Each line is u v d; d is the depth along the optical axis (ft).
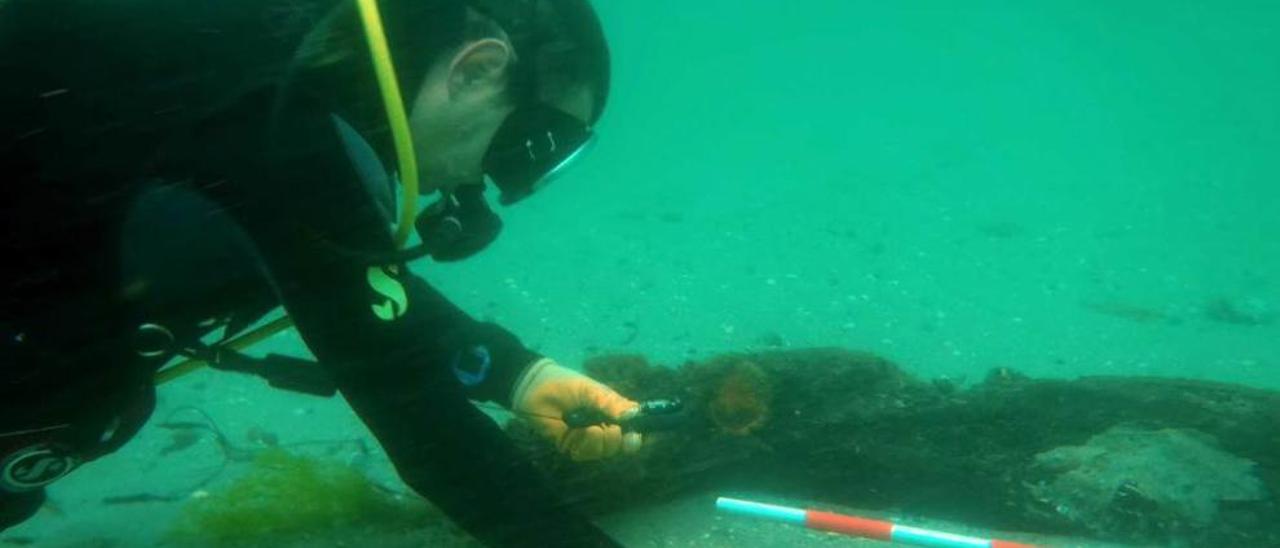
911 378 12.37
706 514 10.21
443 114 5.42
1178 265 27.61
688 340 20.74
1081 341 20.38
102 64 4.98
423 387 5.19
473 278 27.89
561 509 5.79
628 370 11.79
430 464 5.35
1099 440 10.75
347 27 4.93
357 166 4.88
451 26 5.21
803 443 10.84
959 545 7.61
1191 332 20.93
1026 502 10.11
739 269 28.37
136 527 11.11
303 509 10.66
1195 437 10.64
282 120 4.73
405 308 5.24
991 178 48.14
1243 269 26.84
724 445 10.78
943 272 27.30
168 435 15.24
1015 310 22.97
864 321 22.13
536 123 5.70
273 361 6.09
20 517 6.41
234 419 16.01
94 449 6.07
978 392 11.90
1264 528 9.39
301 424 15.75
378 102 5.16
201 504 10.94
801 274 27.37
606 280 27.22
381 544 9.84
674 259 30.27
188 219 5.00
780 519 8.21
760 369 11.58
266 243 4.76
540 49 5.51
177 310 5.44
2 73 5.04
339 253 4.80
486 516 5.57
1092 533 9.71
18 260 5.08
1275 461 10.37
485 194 6.36
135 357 5.69
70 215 5.02
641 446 9.34
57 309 5.26
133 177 4.96
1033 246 31.01
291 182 4.68
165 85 4.88
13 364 5.31
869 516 10.46
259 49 4.95
